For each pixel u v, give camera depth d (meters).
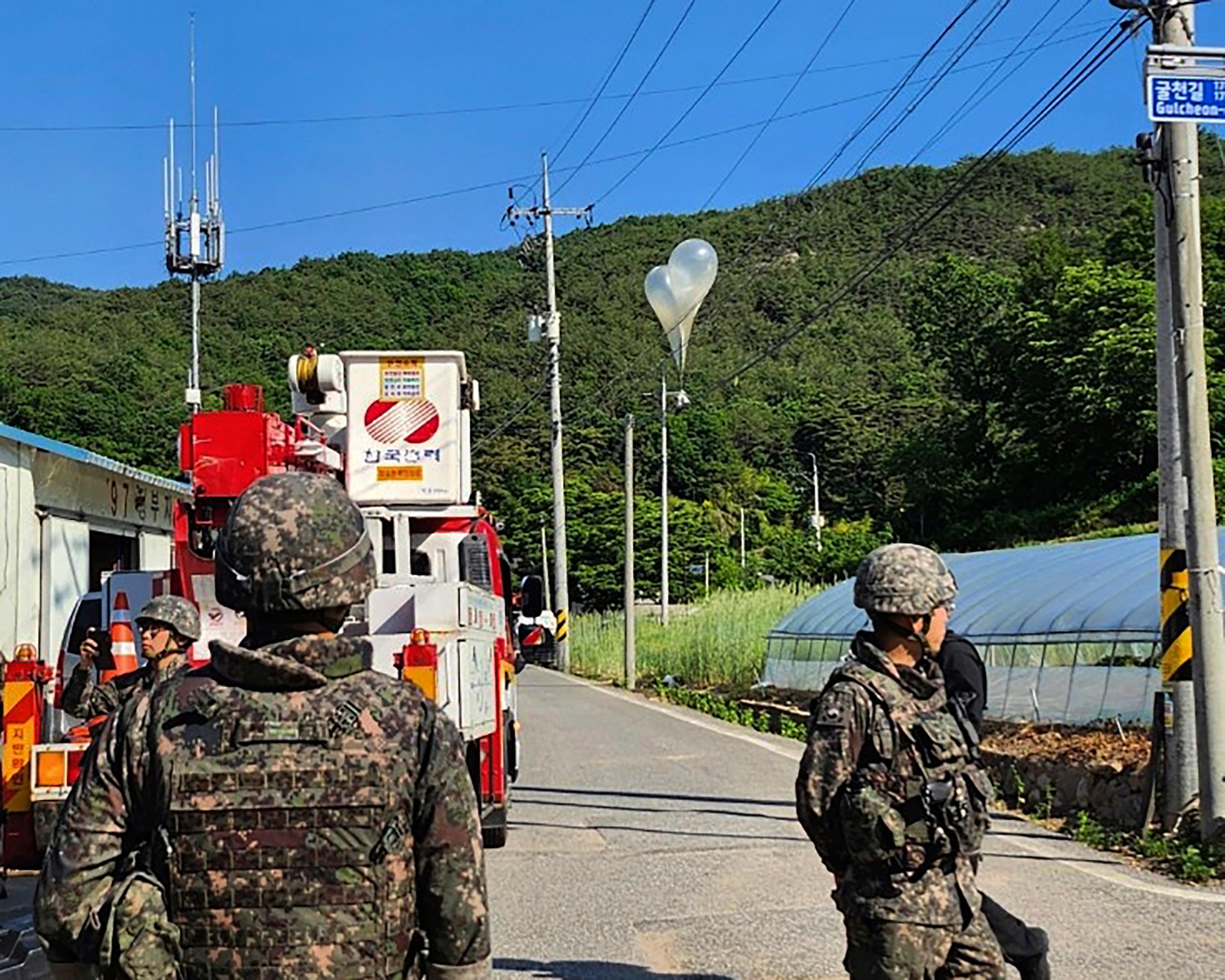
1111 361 49.09
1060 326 53.09
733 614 33.66
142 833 2.83
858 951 4.18
